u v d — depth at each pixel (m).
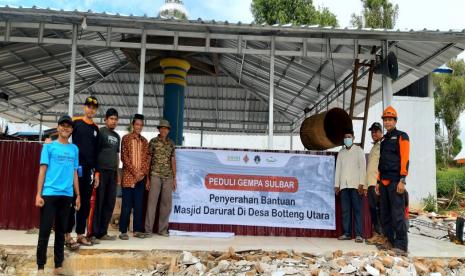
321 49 8.57
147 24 7.29
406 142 5.96
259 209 7.09
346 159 6.87
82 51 10.94
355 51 7.69
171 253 5.53
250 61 11.27
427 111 17.44
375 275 4.95
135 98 15.95
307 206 7.14
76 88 14.14
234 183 7.12
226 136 21.17
